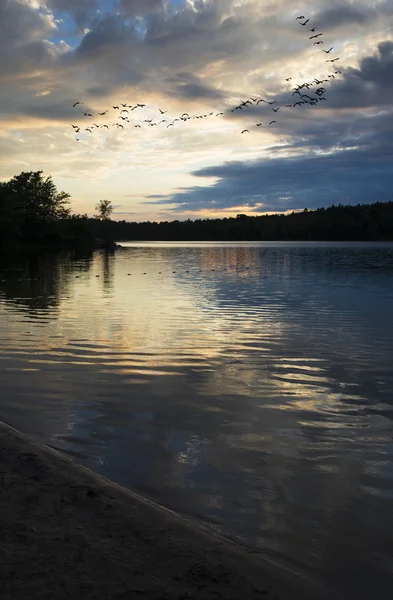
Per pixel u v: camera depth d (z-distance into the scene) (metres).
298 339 12.57
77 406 7.58
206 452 6.02
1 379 8.95
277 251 91.81
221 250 99.44
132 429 6.70
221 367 9.86
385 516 4.70
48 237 104.50
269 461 5.80
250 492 5.11
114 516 4.43
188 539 4.14
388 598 3.62
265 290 24.64
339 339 12.53
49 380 8.90
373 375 9.34
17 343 11.98
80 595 3.40
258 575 3.74
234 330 13.73
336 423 6.97
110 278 32.12
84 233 109.75
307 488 5.19
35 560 3.77
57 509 4.53
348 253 80.81
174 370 9.62
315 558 4.07
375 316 16.25
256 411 7.42
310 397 8.09
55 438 6.39
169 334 13.15
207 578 3.65
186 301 20.11
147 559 3.84
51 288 25.53
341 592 3.67
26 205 100.31
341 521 4.61
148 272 37.94
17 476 5.15
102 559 3.81
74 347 11.56
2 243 88.19
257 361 10.34
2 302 19.69
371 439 6.43
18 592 3.41
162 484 5.24
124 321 15.15
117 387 8.52
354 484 5.28
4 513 4.43
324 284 27.98
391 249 103.31
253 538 4.33
